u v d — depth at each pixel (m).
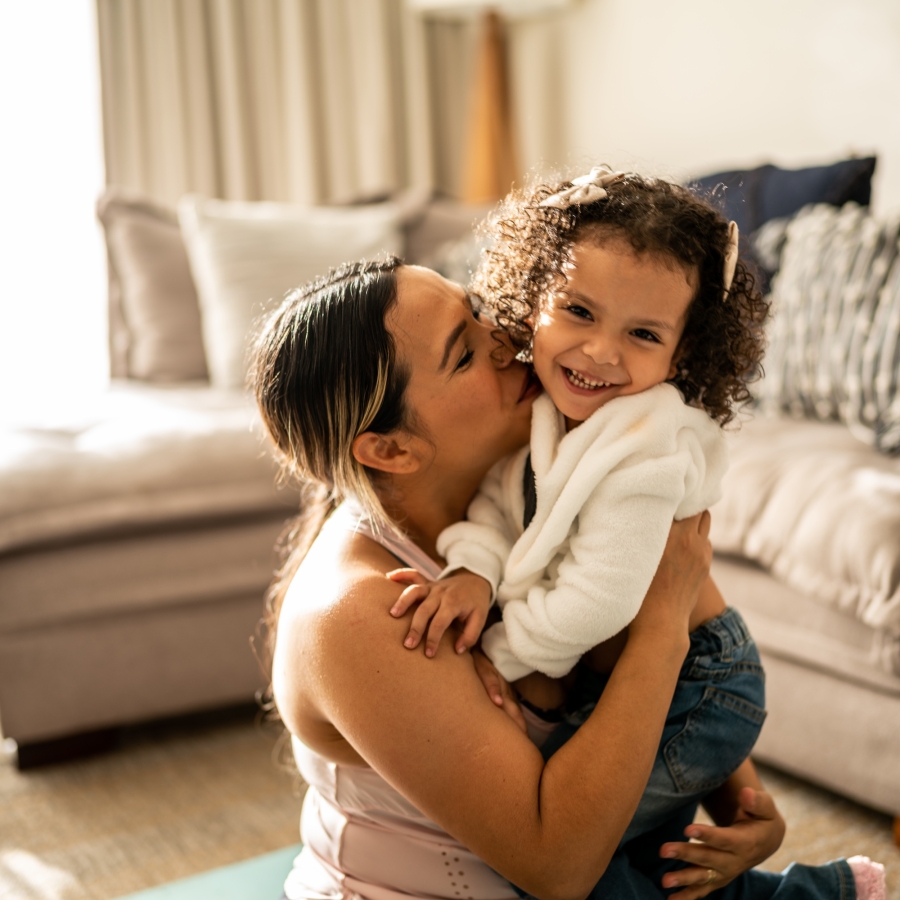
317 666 0.89
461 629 0.95
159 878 1.66
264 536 2.16
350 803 1.00
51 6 3.66
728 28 3.25
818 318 2.17
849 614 1.64
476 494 1.07
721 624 1.02
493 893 0.96
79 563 2.02
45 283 3.80
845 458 1.78
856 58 2.85
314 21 4.06
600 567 0.90
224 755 2.11
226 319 2.90
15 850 1.77
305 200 4.06
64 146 3.74
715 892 1.05
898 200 2.78
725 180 2.64
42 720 2.03
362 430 0.97
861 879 1.08
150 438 2.14
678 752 0.96
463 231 3.29
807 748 1.75
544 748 0.95
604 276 0.95
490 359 1.00
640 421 0.94
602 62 3.76
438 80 4.27
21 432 2.26
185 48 3.83
